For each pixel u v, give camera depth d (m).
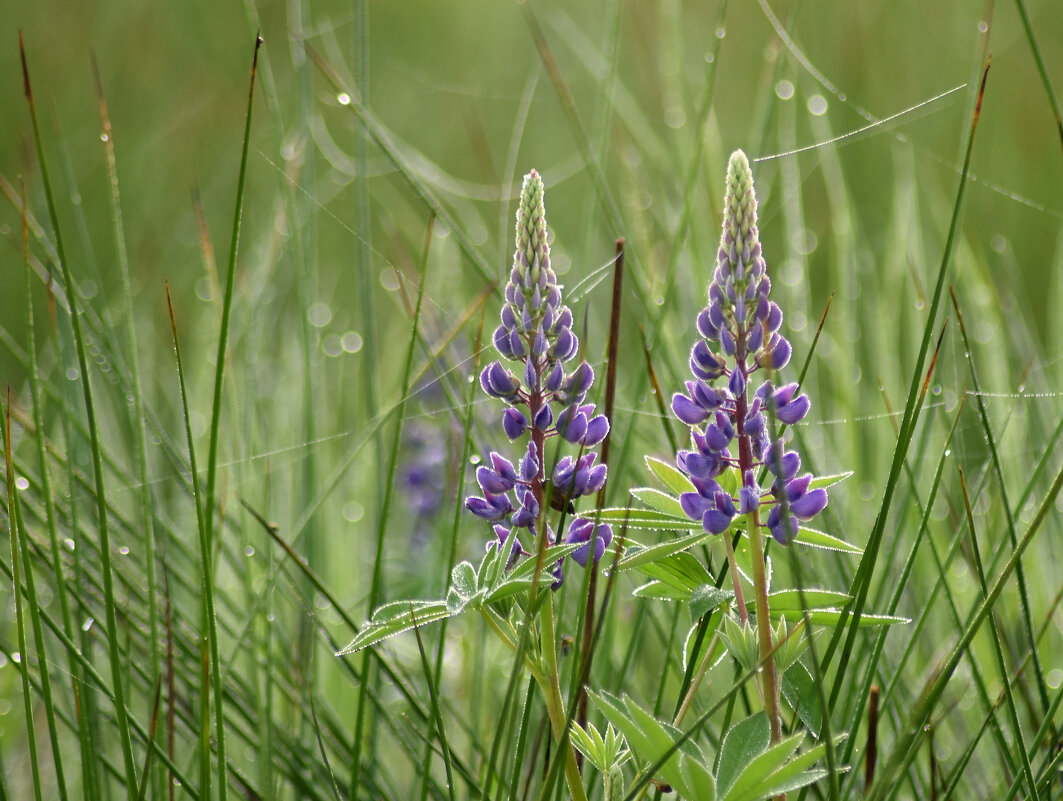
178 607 4.01
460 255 6.54
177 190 9.52
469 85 10.80
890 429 5.36
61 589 2.86
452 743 3.99
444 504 4.64
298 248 4.94
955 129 8.47
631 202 6.05
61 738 4.08
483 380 2.34
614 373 2.86
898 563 4.46
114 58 10.48
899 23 8.87
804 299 6.05
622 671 3.36
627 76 8.99
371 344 4.79
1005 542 3.41
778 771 1.92
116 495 4.77
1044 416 5.27
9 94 9.89
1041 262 7.89
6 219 8.79
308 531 4.64
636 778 2.23
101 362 4.95
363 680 2.75
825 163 6.67
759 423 2.20
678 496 2.37
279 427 5.88
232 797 3.55
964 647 2.14
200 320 7.36
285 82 9.88
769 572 2.47
